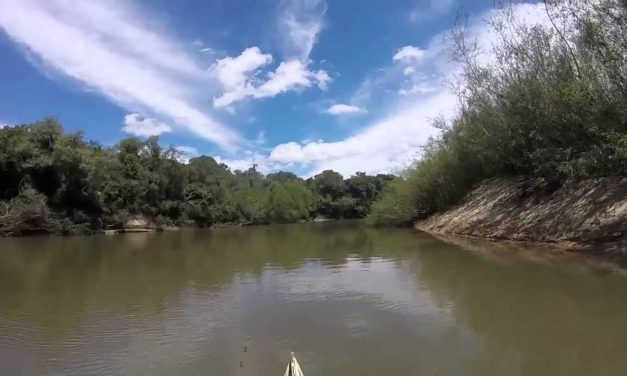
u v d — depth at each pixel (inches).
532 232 855.7
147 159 2500.0
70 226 1795.0
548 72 798.5
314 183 4377.5
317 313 453.7
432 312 435.5
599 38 647.8
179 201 2620.6
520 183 1046.4
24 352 358.6
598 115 689.0
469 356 318.0
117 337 391.2
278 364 318.0
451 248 912.9
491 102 1005.8
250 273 727.1
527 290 494.9
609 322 371.6
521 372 286.0
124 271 772.0
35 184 1806.1
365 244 1151.0
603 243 675.4
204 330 406.0
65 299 550.6
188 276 708.7
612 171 733.3
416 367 303.0
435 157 1521.9
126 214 2159.2
